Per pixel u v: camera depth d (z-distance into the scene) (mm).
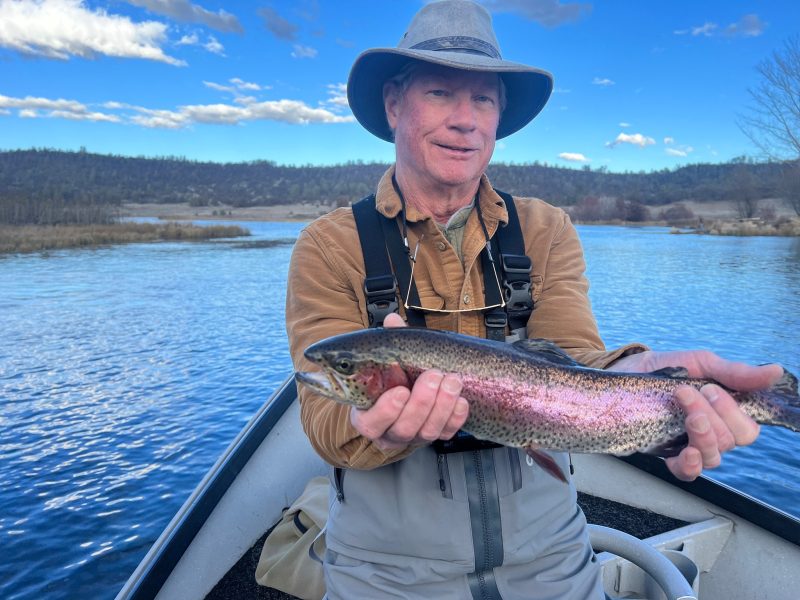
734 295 7340
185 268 11781
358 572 706
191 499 1179
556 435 724
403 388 547
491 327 791
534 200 915
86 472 2676
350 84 902
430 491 698
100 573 1939
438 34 812
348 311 778
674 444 751
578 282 849
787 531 1128
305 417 708
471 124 773
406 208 787
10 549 2070
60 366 4402
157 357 4688
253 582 1106
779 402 736
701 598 1213
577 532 762
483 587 701
